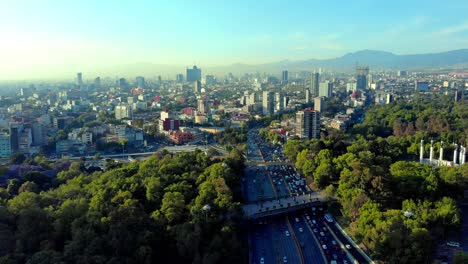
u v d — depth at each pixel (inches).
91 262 7716.5
